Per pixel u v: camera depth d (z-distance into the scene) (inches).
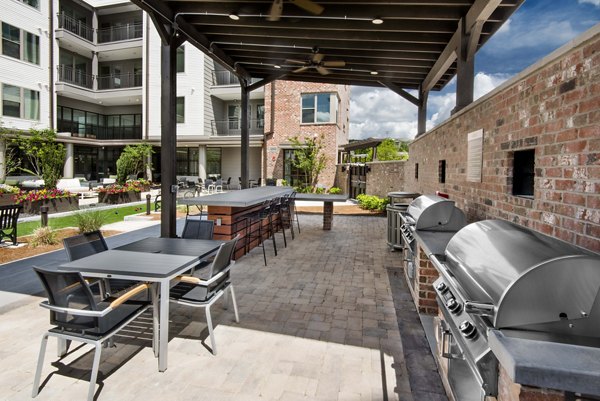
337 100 647.8
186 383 94.1
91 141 732.7
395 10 199.5
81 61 741.9
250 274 188.9
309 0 169.8
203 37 252.8
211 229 159.5
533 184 105.4
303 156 618.8
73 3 692.1
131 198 510.9
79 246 125.1
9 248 231.1
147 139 724.7
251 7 200.2
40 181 542.3
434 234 127.8
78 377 96.3
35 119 609.9
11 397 87.9
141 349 111.4
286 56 296.4
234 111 781.9
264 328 125.6
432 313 135.6
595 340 50.9
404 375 98.3
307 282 176.2
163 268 102.7
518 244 67.4
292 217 315.3
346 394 90.2
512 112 109.8
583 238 73.7
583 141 73.8
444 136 204.2
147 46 703.7
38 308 139.3
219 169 797.2
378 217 407.5
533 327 53.0
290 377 97.1
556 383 42.9
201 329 124.5
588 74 71.9
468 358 62.3
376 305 147.3
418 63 293.3
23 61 586.2
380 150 815.7
